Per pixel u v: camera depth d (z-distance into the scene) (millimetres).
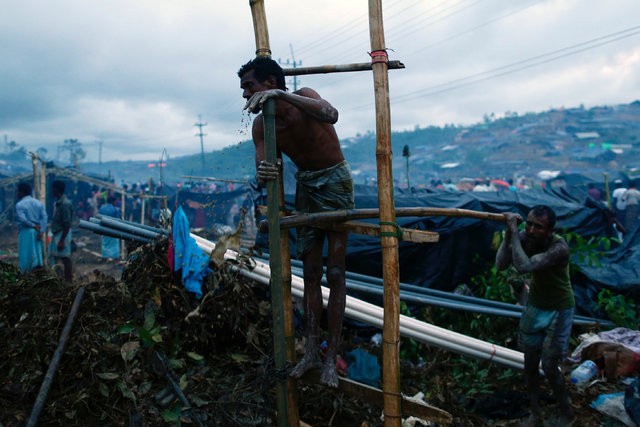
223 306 4430
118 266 11484
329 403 4160
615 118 158625
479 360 5012
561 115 165000
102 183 19969
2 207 22172
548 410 4387
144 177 138875
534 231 3918
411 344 5465
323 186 3115
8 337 4008
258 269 4895
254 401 3873
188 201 16344
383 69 2818
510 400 4480
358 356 4844
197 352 4379
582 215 8055
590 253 6680
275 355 3066
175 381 3916
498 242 5660
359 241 6641
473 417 4309
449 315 6105
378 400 3029
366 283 5941
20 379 3754
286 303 3256
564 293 4000
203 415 3768
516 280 6340
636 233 7418
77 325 4039
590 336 5590
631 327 5898
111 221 5438
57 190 8125
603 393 4633
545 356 4055
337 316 3189
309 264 3268
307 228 3252
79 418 3645
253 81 2891
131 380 3826
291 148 3068
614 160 103062
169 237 4559
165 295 4375
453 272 7016
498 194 8836
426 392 4703
